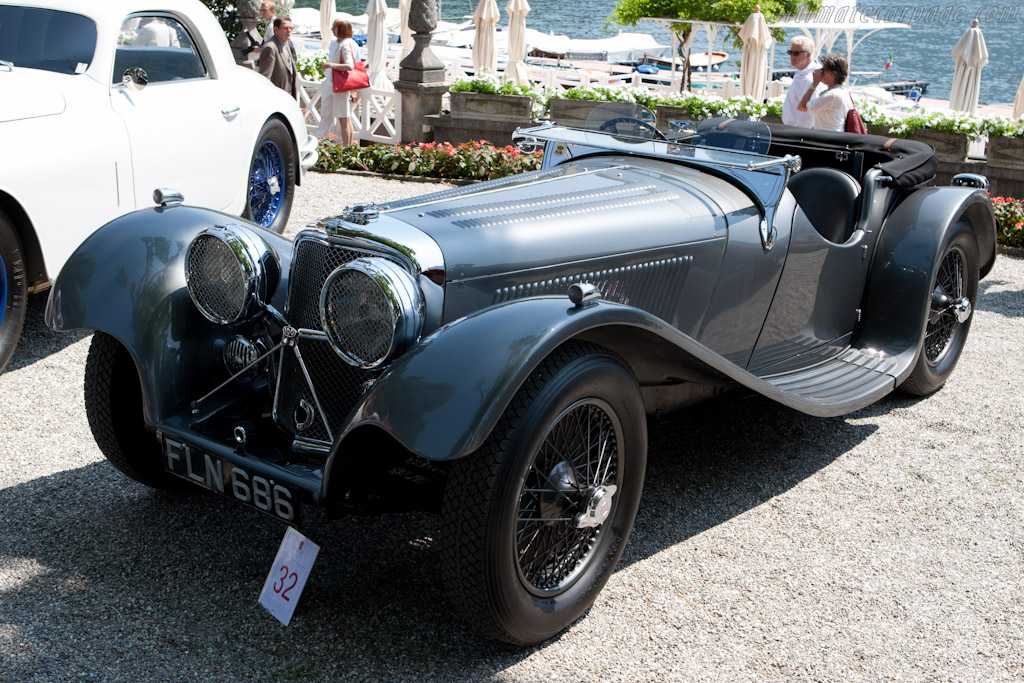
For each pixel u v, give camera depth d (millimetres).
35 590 2859
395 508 2768
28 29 5082
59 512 3318
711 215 3588
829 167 4883
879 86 29844
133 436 3291
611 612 2924
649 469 3910
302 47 17578
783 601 3023
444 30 29922
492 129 11117
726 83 14625
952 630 2916
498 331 2453
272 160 6926
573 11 99688
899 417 4637
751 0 17250
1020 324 6242
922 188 4734
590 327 2520
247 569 3037
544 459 2641
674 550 3297
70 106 4840
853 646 2807
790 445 4242
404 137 11500
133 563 3033
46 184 4570
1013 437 4414
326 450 2867
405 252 2721
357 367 2725
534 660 2672
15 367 4652
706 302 3633
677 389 3668
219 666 2562
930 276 4348
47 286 4715
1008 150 9586
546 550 2709
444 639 2742
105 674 2500
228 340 3207
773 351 4105
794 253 3938
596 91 10969
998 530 3551
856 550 3361
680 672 2646
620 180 3629
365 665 2605
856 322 4539
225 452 2844
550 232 3096
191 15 6016
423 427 2338
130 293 3109
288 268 3342
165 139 5406
